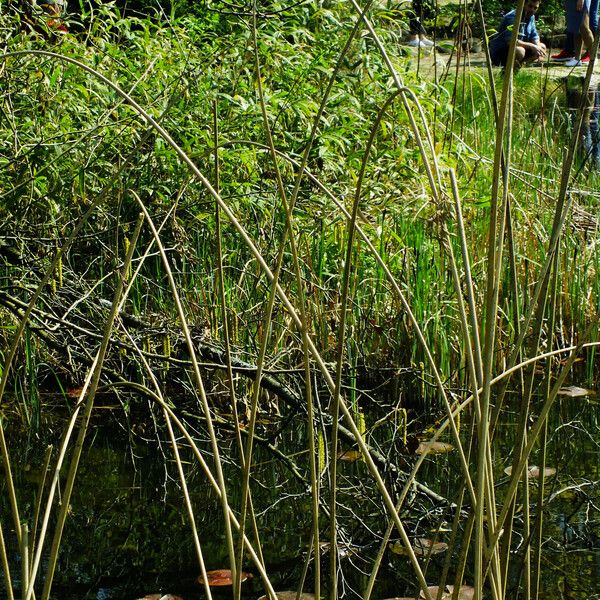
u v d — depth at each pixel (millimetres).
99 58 4633
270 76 5020
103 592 2785
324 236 4652
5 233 4145
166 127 4379
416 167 5469
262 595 2793
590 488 3461
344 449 3891
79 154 4234
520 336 1879
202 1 5309
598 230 5777
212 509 3412
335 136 4812
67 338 3943
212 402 4250
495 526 1941
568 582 2791
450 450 3871
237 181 4590
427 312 4477
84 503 3430
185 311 4328
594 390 4586
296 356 4266
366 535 3232
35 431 4098
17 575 2877
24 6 4977
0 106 4160
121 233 4516
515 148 6918
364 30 5223
